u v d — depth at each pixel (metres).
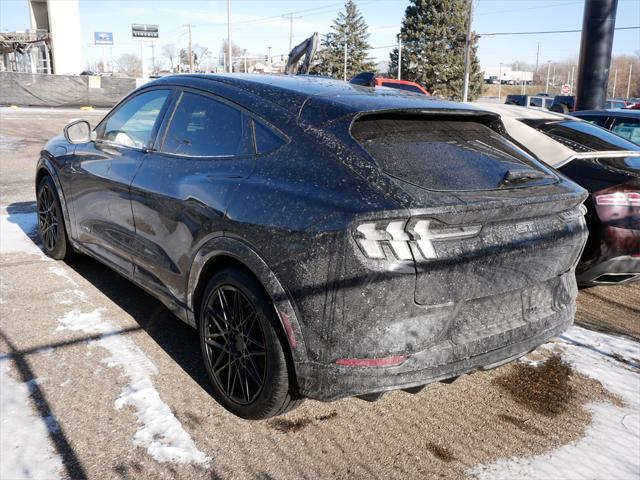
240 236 2.62
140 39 56.34
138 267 3.58
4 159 10.93
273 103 2.91
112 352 3.35
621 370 3.47
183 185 3.05
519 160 2.90
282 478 2.40
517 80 130.62
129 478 2.33
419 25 54.84
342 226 2.26
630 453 2.66
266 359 2.54
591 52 11.68
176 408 2.83
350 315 2.28
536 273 2.67
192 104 3.35
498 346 2.55
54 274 4.60
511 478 2.46
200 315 2.97
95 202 3.97
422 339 2.33
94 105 31.34
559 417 2.95
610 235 4.10
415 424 2.84
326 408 2.95
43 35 40.31
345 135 2.57
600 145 4.68
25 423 2.63
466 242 2.38
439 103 3.03
